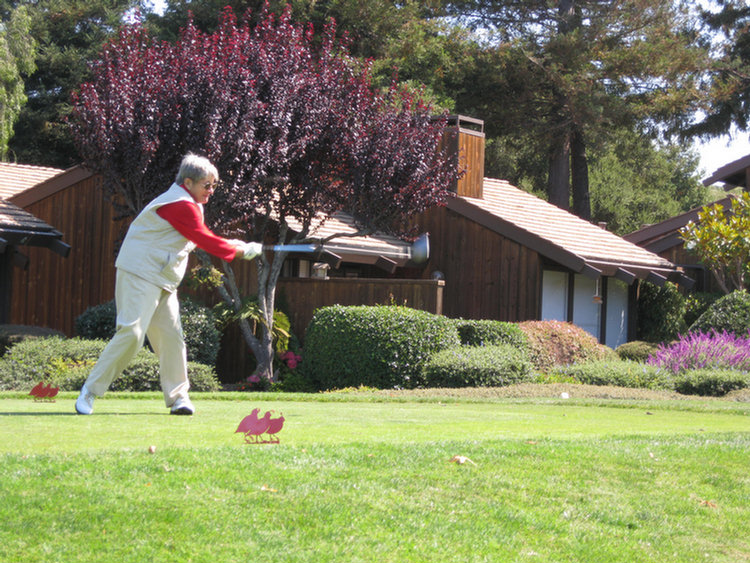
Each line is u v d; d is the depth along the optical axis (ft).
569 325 58.39
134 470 14.65
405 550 12.76
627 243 78.74
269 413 17.88
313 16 95.55
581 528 14.82
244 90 48.70
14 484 13.42
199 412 23.75
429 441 19.33
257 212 53.78
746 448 21.35
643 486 17.54
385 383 47.39
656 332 77.71
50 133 114.93
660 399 40.24
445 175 56.80
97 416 21.24
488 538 13.71
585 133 108.99
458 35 108.37
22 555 11.19
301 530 12.98
